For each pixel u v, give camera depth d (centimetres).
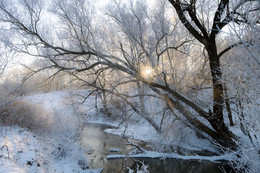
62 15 882
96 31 1066
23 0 751
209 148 937
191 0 758
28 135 746
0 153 497
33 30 797
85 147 1021
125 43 1377
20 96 1036
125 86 1278
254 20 322
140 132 1294
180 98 829
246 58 409
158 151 962
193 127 959
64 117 1120
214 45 750
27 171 441
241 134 805
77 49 1003
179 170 748
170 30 1171
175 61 1088
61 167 611
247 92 434
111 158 897
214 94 761
